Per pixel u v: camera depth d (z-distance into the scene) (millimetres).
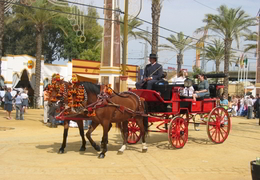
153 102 10141
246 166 7938
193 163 8125
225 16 27141
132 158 8562
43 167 7336
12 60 27219
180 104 10242
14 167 7270
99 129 14570
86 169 7250
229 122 11781
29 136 11938
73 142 10953
